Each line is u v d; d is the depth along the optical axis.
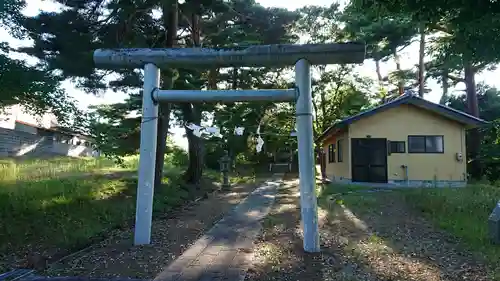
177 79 10.05
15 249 5.49
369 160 13.41
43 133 21.67
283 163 24.47
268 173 22.06
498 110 21.47
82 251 5.49
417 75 21.36
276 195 11.88
